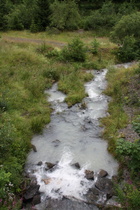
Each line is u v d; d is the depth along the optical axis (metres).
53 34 27.97
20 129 9.10
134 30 22.41
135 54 20.98
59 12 29.33
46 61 17.61
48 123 10.22
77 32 31.05
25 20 31.38
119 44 23.38
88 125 10.07
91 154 8.14
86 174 6.98
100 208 5.79
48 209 5.79
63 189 6.46
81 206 5.88
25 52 17.59
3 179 5.29
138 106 10.76
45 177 6.93
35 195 6.09
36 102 11.98
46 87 14.12
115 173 7.12
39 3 29.66
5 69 14.48
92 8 43.25
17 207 5.39
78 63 18.69
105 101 12.55
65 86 14.09
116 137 8.61
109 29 31.58
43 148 8.48
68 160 7.81
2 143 6.81
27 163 7.61
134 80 13.28
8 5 33.47
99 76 16.75
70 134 9.42
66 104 12.16
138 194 5.30
